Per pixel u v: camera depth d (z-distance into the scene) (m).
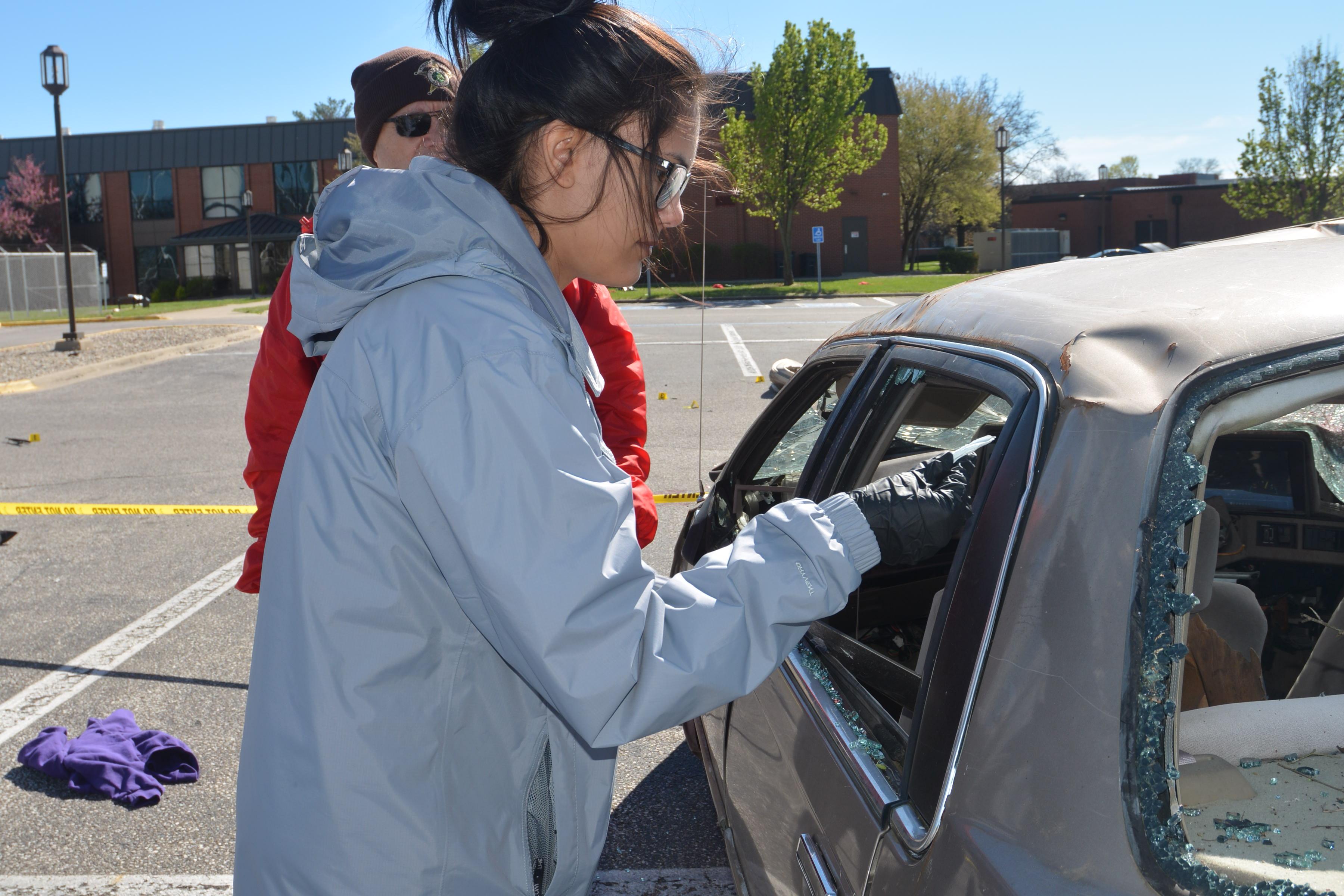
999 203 45.41
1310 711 1.30
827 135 30.06
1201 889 0.93
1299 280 1.25
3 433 9.98
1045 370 1.22
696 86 1.05
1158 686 0.98
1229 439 2.45
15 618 4.80
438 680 1.00
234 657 4.23
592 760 1.13
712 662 0.91
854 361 1.98
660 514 6.15
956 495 1.20
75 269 30.83
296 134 44.62
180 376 13.71
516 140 1.01
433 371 0.92
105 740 3.37
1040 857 0.99
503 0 1.02
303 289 1.03
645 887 2.63
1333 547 2.37
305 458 0.99
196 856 2.83
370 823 0.97
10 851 2.87
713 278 37.69
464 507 0.89
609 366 2.28
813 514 0.99
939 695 1.17
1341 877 1.02
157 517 6.63
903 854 1.15
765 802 1.76
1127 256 1.62
